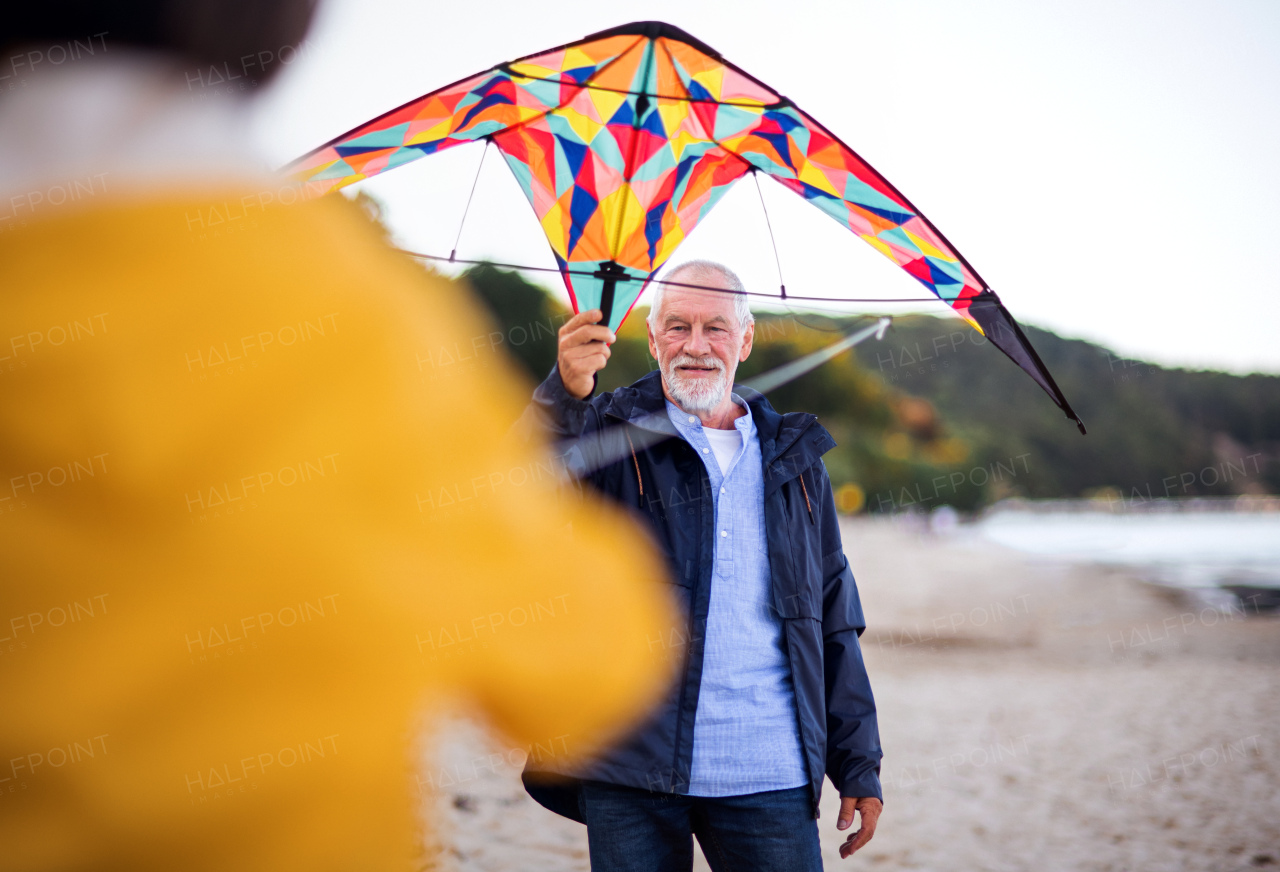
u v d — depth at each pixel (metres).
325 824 0.49
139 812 0.46
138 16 0.47
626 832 2.30
